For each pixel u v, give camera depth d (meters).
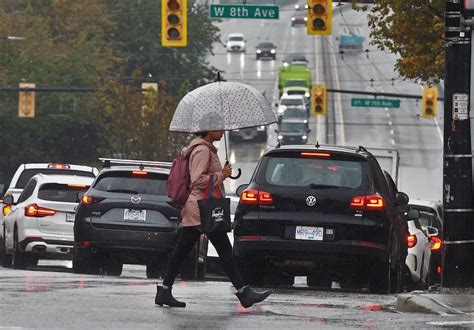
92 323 24.78
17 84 180.25
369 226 37.88
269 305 29.98
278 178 38.44
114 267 50.06
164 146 174.62
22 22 187.50
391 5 73.38
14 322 24.64
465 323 26.41
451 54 35.03
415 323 26.34
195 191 28.17
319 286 46.81
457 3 34.88
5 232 58.09
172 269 28.44
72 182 55.34
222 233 28.06
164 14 72.94
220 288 36.56
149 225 46.41
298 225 38.00
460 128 35.03
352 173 38.38
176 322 25.31
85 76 184.12
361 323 26.19
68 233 54.88
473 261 35.12
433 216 61.22
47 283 34.78
